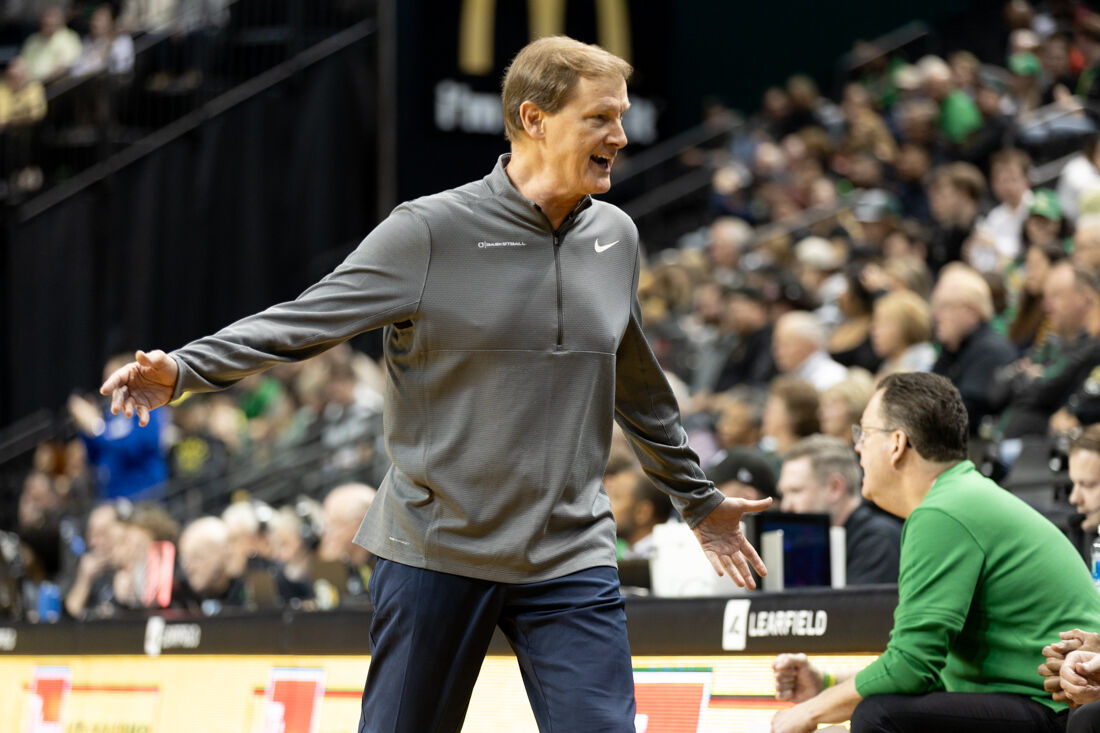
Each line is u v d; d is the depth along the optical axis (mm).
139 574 10852
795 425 9625
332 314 4559
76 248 23984
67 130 25062
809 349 12297
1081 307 10156
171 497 18297
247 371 4418
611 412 4922
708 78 29219
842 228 18781
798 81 23875
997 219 15367
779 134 23875
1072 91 19016
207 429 19438
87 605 11336
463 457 4699
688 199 24766
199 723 8156
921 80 20750
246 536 11328
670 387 5215
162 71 24766
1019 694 5355
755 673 6152
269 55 24141
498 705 6871
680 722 6324
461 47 22734
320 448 17672
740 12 29250
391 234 4695
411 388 4773
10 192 24781
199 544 10445
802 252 16922
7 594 11047
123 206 23969
